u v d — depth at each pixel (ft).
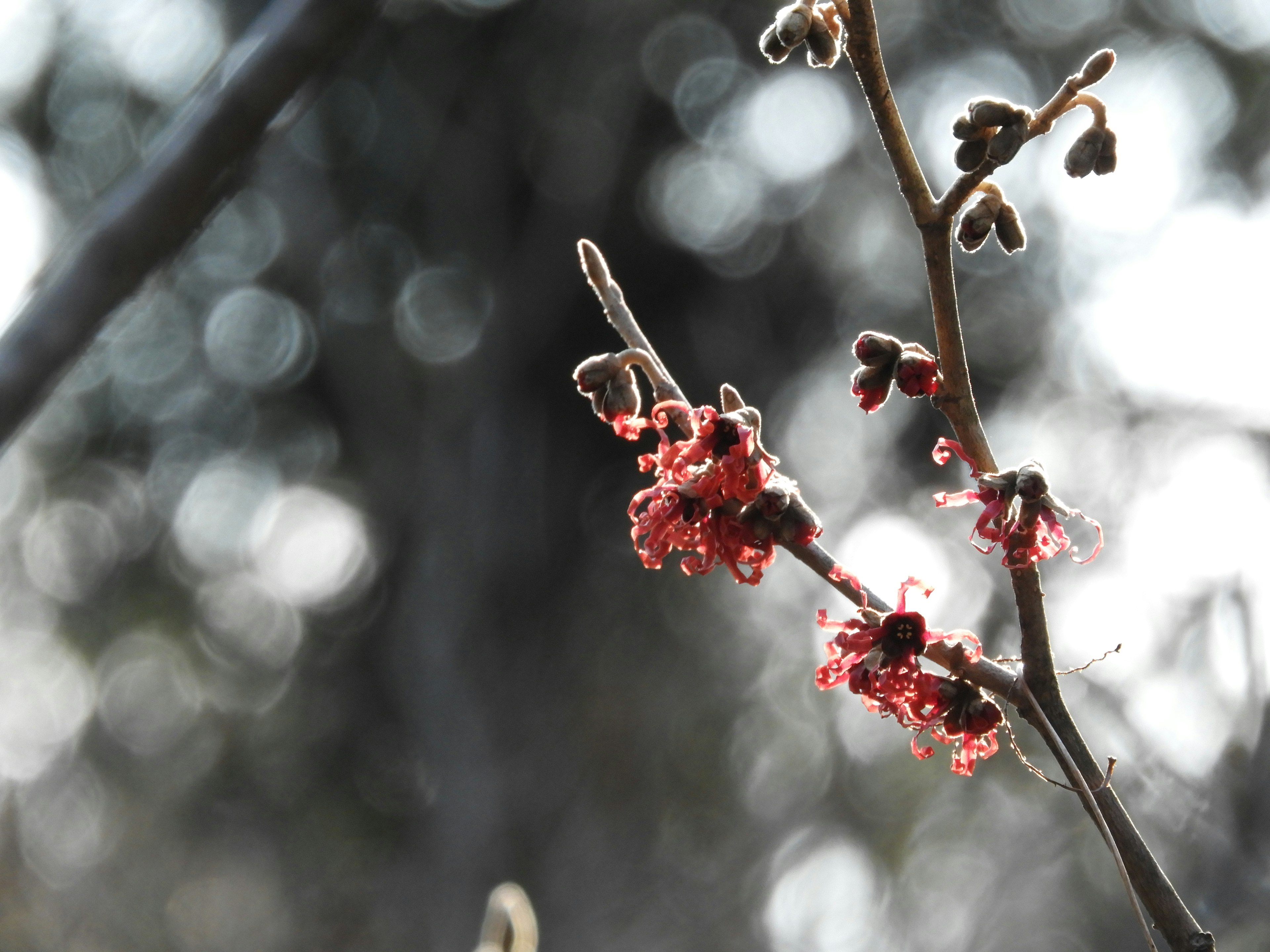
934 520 40.37
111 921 40.70
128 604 43.96
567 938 39.04
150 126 39.29
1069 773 5.20
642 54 42.27
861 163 42.88
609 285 6.19
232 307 44.47
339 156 43.98
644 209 44.27
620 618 45.47
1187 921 4.99
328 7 4.64
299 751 45.03
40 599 44.04
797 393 45.55
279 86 4.53
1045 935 26.50
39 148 40.06
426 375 44.06
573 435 46.39
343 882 43.29
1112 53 5.39
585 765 42.52
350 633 46.52
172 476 45.03
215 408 45.75
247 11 17.39
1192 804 13.38
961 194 5.39
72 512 44.14
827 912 38.11
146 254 4.37
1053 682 5.33
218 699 44.21
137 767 43.24
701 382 45.06
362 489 46.60
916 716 5.41
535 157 43.14
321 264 43.39
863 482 42.96
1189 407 23.48
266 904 42.75
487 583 42.65
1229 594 13.96
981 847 32.94
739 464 5.30
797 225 44.16
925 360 5.47
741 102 43.65
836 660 5.43
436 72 41.93
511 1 41.19
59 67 40.09
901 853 36.76
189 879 42.32
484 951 6.99
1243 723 13.56
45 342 4.16
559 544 45.83
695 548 5.45
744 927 38.63
